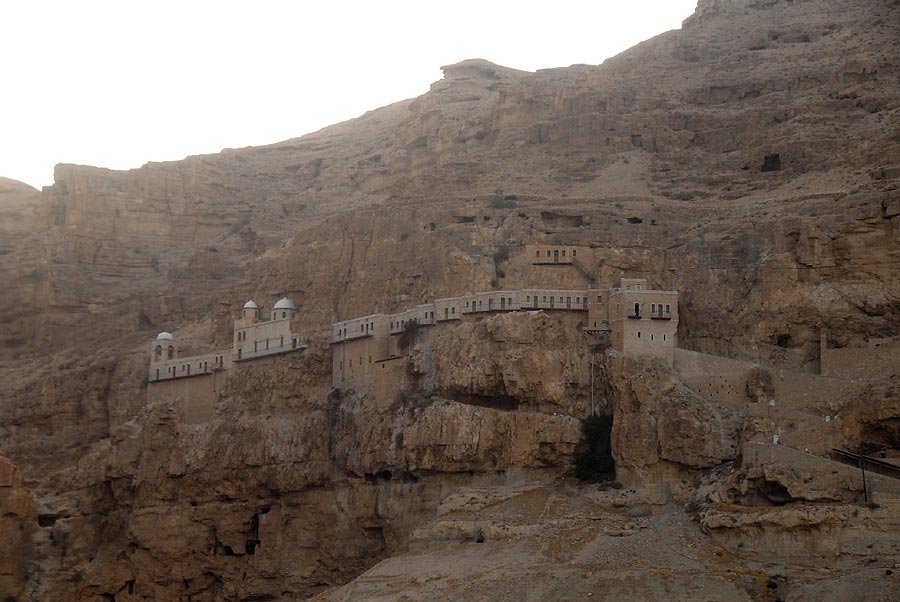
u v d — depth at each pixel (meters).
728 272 181.25
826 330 170.12
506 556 152.50
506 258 190.38
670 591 136.62
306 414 195.25
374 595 151.38
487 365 173.00
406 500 177.62
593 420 171.00
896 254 169.38
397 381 185.62
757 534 142.00
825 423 154.38
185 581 199.50
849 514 138.12
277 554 191.25
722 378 165.50
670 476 160.25
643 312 170.88
